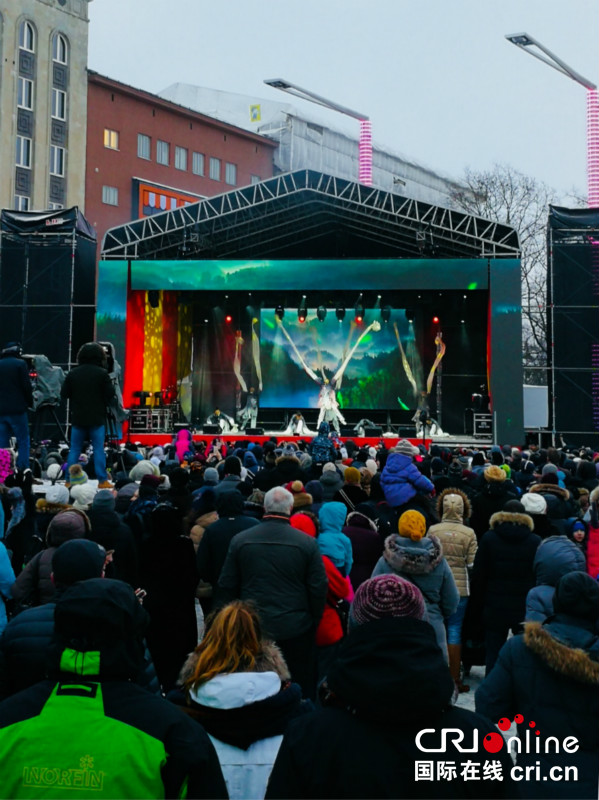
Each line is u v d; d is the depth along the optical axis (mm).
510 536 6852
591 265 34281
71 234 34875
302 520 6832
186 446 18812
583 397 34188
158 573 6645
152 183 56750
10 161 49219
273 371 40594
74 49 52438
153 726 2656
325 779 2545
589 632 3670
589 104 34438
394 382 40156
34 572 5449
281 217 37125
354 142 69062
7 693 3988
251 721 3416
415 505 8328
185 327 41281
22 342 34688
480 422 35719
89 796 2562
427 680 2537
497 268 34594
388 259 35344
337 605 6789
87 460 12617
